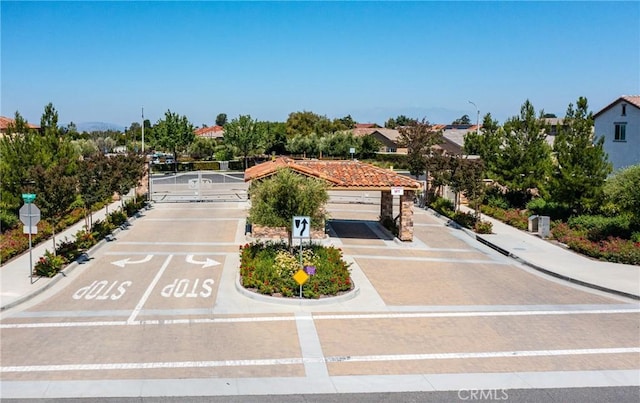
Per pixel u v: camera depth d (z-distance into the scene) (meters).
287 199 17.70
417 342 12.81
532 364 11.66
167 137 63.69
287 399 9.93
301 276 15.14
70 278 17.89
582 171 26.69
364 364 11.52
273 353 11.98
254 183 18.86
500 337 13.23
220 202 36.81
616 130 36.47
